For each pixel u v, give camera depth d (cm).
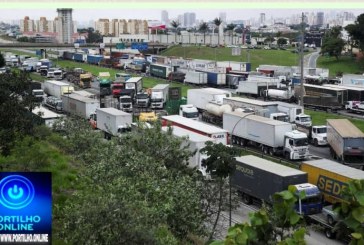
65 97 5112
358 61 9544
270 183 2252
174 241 1037
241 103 4503
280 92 5731
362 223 404
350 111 5162
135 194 1079
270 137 3428
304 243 397
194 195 1441
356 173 2169
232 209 2012
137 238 899
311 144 3878
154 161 1558
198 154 2642
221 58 11644
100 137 2459
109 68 10419
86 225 895
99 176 1357
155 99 5525
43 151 2300
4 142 1619
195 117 4616
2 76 1709
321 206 2091
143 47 12350
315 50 13288
